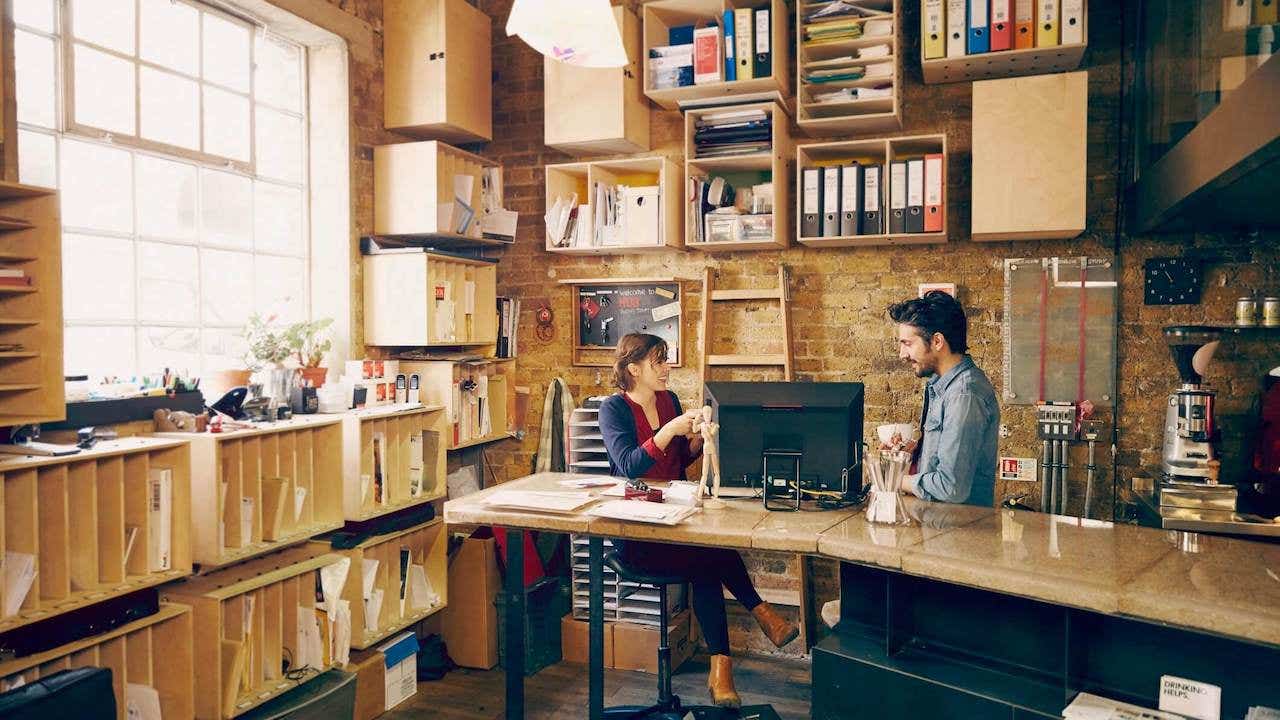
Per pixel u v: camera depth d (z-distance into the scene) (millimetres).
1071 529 2428
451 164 4246
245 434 2973
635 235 4289
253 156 3727
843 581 2516
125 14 3146
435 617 4188
